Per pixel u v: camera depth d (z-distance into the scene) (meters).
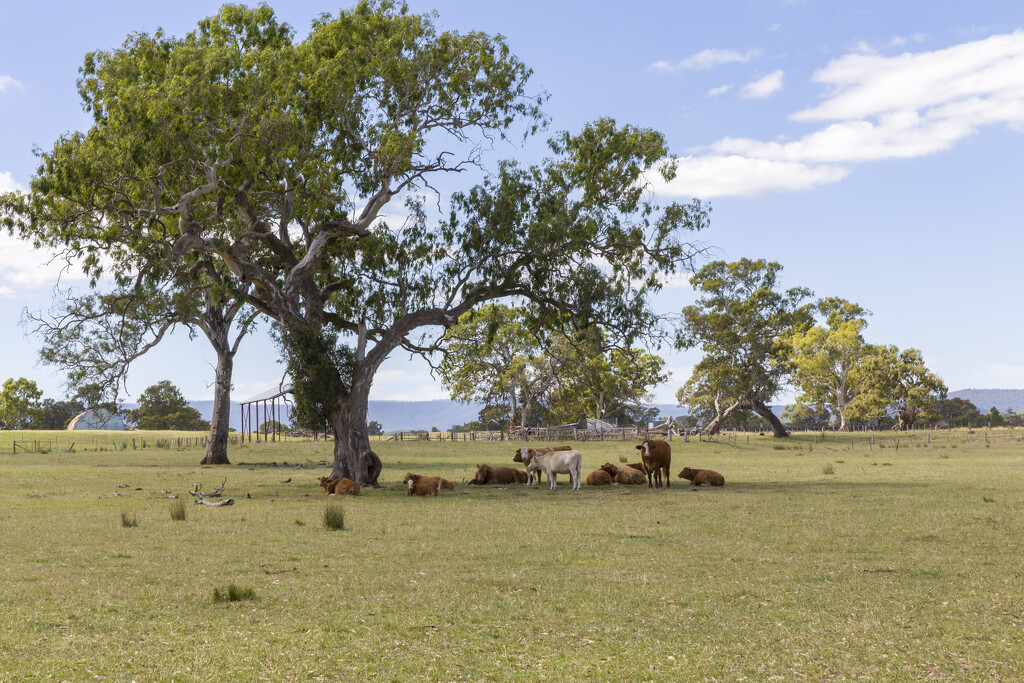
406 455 48.25
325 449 54.81
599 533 13.09
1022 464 32.31
